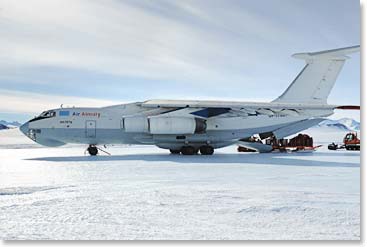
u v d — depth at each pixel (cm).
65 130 1980
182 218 552
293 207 620
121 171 1193
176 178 1018
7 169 1255
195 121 2002
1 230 494
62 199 693
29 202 665
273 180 979
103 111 2030
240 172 1176
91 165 1412
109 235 472
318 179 1005
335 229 498
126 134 2036
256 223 526
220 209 609
